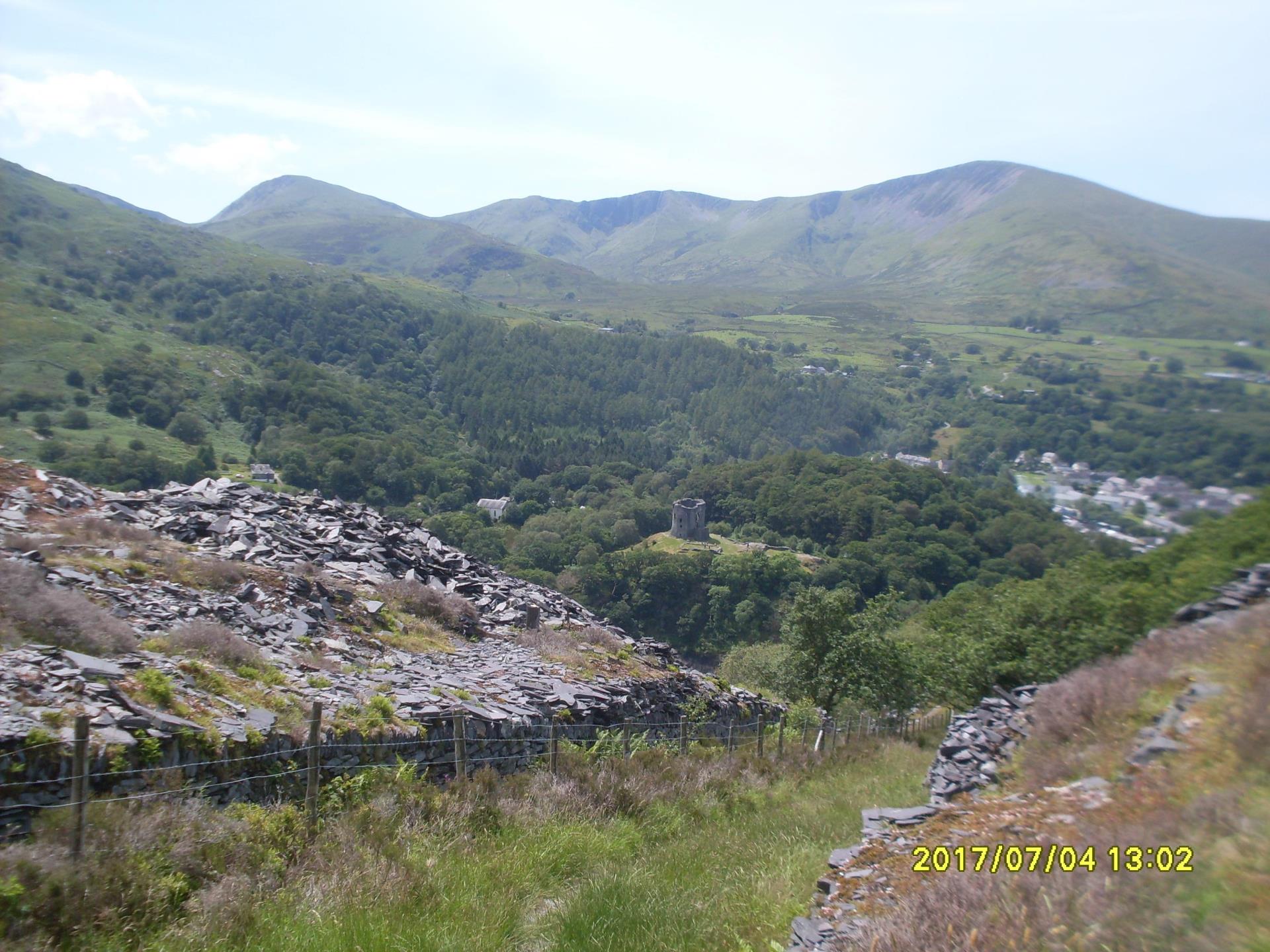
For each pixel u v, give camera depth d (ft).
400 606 57.88
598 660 61.46
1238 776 24.34
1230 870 17.72
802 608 94.07
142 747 24.68
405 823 28.94
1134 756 31.73
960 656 96.07
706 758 53.16
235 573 47.55
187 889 22.13
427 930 22.43
